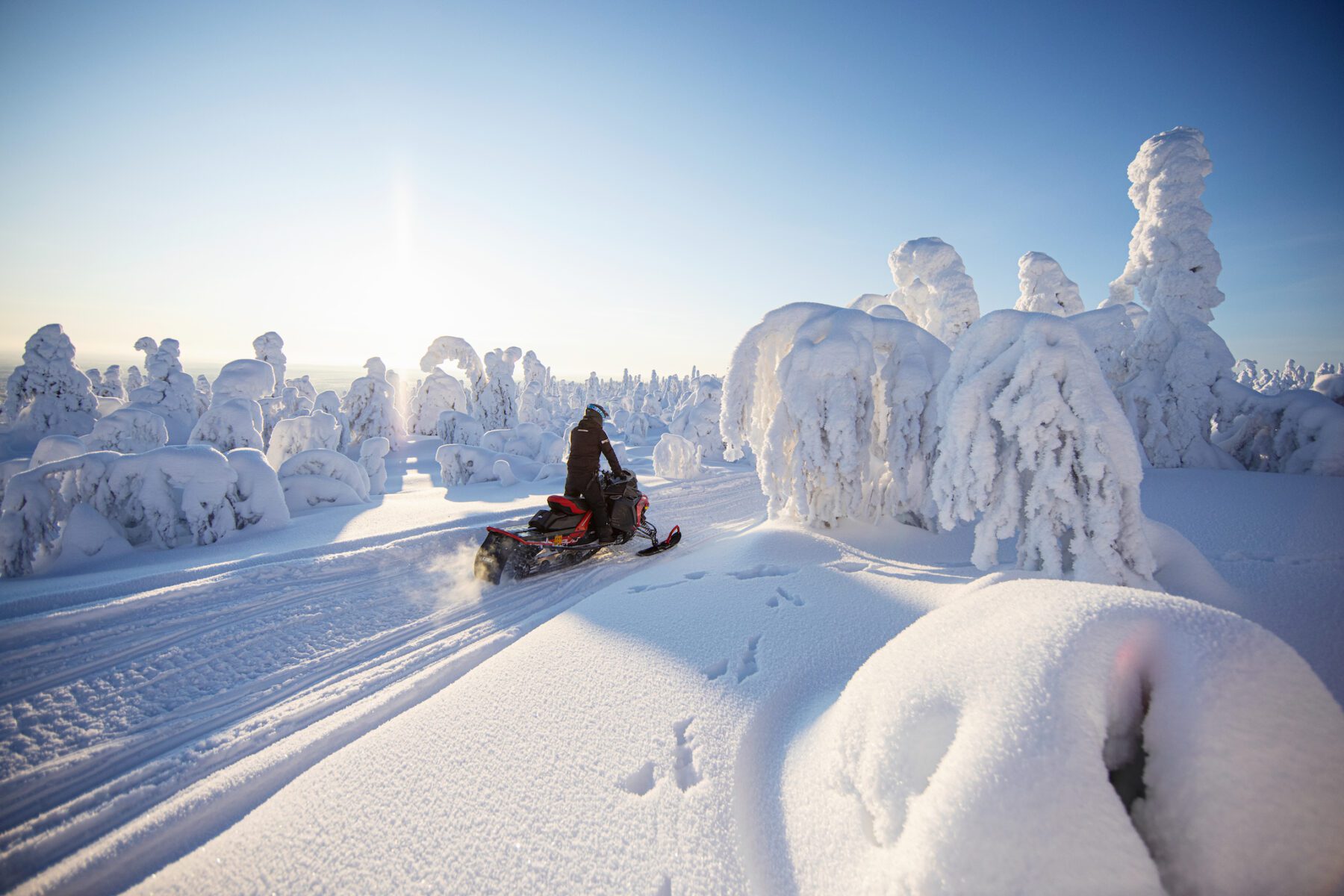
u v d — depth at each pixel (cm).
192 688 374
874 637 364
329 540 683
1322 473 705
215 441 1141
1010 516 430
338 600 522
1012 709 153
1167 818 139
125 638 433
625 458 2094
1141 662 161
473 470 1366
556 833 216
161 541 669
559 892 191
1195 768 139
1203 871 131
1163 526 420
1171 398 900
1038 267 1180
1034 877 129
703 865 197
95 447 1155
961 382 464
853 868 174
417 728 294
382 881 202
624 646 370
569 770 251
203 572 546
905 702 185
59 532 634
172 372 1989
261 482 743
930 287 1350
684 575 549
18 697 358
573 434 705
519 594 555
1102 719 149
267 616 481
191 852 234
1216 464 854
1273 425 803
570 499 655
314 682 382
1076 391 393
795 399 647
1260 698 143
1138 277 1009
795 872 188
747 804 224
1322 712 141
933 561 557
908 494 654
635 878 194
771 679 316
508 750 268
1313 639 320
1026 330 419
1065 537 421
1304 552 446
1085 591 187
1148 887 123
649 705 296
